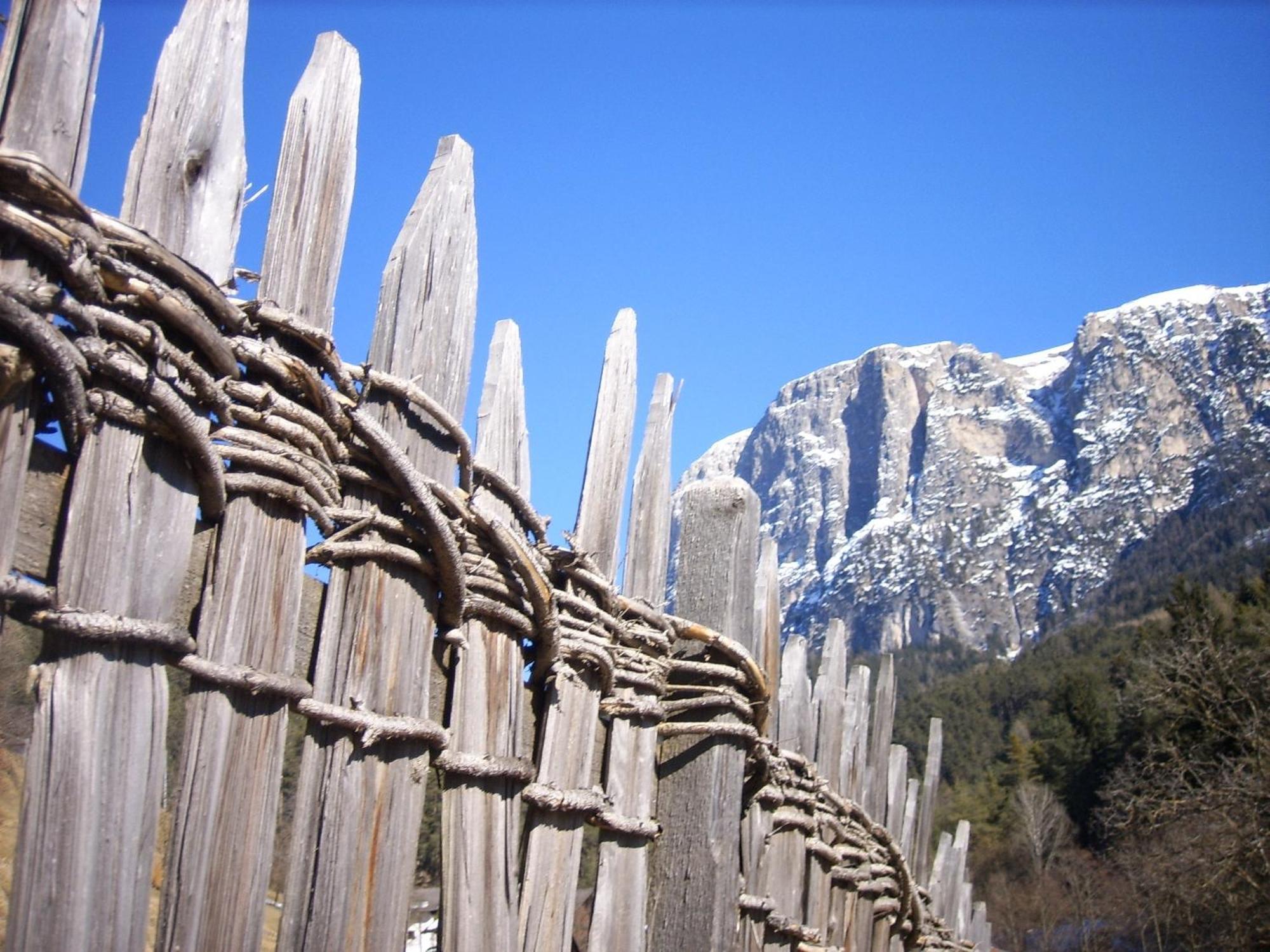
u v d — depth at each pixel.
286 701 2.44
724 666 3.98
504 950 2.99
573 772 3.38
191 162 2.31
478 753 2.97
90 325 2.03
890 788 6.22
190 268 2.20
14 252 1.94
